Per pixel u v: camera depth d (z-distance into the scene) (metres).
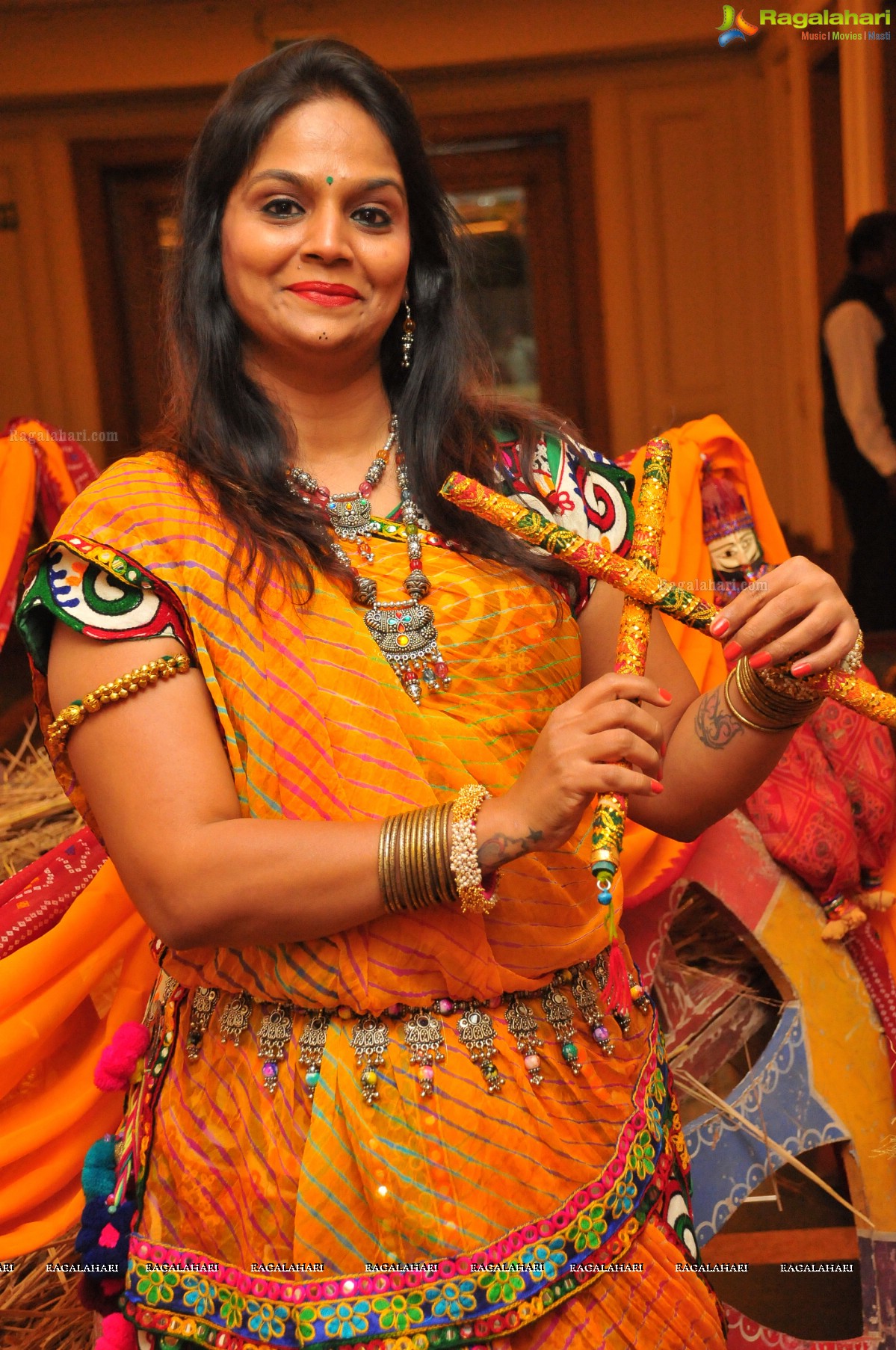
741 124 10.49
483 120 10.34
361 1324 1.48
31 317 10.37
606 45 9.88
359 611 1.59
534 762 1.41
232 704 1.52
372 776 1.51
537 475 1.82
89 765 1.50
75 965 2.12
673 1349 1.60
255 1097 1.57
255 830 1.44
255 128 1.60
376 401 1.77
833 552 9.59
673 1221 1.68
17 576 2.80
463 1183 1.51
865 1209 2.42
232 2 9.52
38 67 9.57
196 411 1.67
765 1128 2.41
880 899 2.50
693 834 1.82
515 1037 1.59
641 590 1.53
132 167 10.27
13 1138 2.04
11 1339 2.22
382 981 1.51
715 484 2.71
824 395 7.20
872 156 7.89
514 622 1.62
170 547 1.54
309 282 1.59
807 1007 2.46
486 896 1.43
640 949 2.46
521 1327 1.50
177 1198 1.62
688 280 10.77
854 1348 2.39
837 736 2.55
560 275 10.88
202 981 1.63
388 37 9.74
